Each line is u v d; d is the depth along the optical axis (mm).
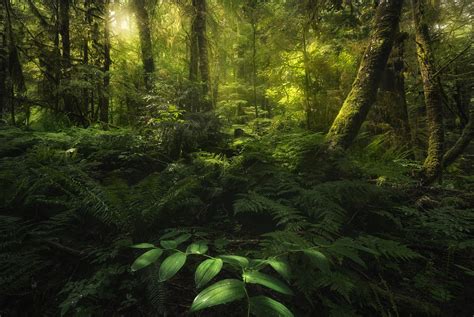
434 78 4785
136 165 4391
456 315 2070
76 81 6121
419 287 2295
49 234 2742
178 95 5590
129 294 2102
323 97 6078
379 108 5910
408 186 3883
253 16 6547
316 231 2477
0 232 2498
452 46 5730
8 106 6816
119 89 7340
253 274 1612
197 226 3117
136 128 5711
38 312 2090
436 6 5293
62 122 6328
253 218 3381
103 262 2455
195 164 4000
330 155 3857
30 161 3750
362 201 3098
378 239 2375
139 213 2715
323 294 2154
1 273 2131
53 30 6844
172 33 8578
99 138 4840
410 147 5781
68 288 2066
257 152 4023
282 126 5750
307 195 2980
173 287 2242
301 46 6094
